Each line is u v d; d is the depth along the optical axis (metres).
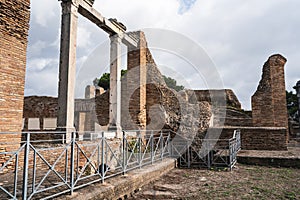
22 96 6.86
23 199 3.35
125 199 5.23
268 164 9.20
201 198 5.33
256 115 15.45
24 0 7.07
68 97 7.64
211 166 9.02
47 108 16.73
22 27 6.97
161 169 7.50
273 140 11.76
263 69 16.19
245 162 9.55
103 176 5.07
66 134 7.17
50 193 4.12
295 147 12.98
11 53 6.62
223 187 6.22
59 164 6.46
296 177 7.34
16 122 6.62
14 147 6.42
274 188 6.11
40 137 12.45
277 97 15.24
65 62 7.82
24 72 6.97
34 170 3.58
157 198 5.36
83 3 8.57
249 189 6.02
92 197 4.20
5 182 4.71
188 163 9.06
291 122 19.83
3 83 6.37
